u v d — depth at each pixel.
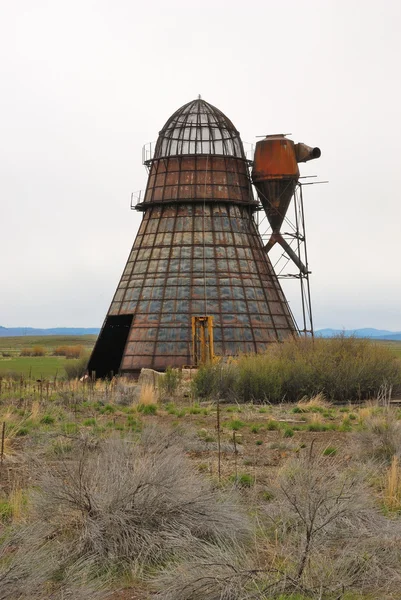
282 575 10.20
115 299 64.88
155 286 62.50
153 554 11.59
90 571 10.98
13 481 16.33
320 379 39.66
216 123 67.06
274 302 64.31
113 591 10.52
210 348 56.47
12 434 23.09
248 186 67.75
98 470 13.37
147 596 10.34
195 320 57.34
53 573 10.80
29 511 12.92
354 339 44.75
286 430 25.20
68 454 19.30
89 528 11.84
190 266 62.69
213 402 37.38
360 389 39.66
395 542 11.45
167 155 66.56
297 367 40.28
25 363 98.81
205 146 66.25
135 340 60.75
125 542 11.64
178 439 21.33
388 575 10.60
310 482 13.09
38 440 22.45
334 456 19.89
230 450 21.23
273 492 14.45
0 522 12.78
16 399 37.53
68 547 11.48
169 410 32.72
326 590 10.09
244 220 66.25
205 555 11.39
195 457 20.00
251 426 27.58
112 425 26.95
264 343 61.25
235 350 59.88
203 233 64.06
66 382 52.16
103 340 66.69
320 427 26.73
